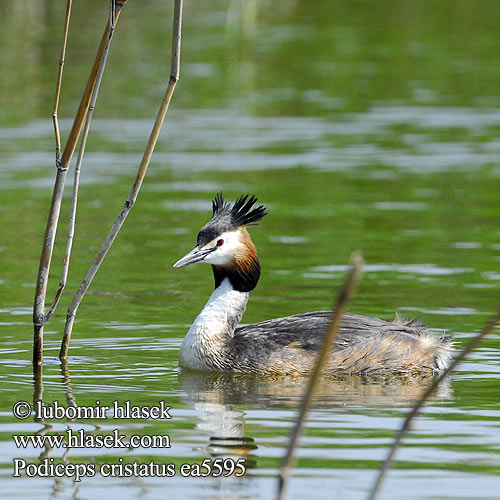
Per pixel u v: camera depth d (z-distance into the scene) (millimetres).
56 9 42469
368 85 32219
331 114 28734
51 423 9930
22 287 15508
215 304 12539
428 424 9805
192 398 10859
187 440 9430
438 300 14453
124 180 22641
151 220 19609
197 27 41438
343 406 10516
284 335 12367
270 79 33125
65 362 12133
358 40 39344
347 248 17453
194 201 20797
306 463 8773
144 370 11922
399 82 32594
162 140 26156
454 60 35750
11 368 11820
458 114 28578
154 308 14508
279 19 43906
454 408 10352
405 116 28406
